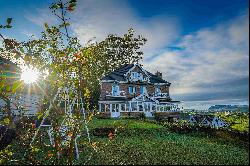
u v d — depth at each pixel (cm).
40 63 1058
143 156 1435
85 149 1577
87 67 1168
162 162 1291
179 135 2630
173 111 5594
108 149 1636
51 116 1126
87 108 1287
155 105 5731
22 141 1148
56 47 1107
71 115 1203
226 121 2797
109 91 5522
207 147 1856
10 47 927
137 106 5569
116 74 5875
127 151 1585
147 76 5891
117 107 5556
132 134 2473
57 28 1043
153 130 2728
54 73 1039
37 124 1436
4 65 978
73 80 1152
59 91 1134
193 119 3553
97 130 2394
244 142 2031
